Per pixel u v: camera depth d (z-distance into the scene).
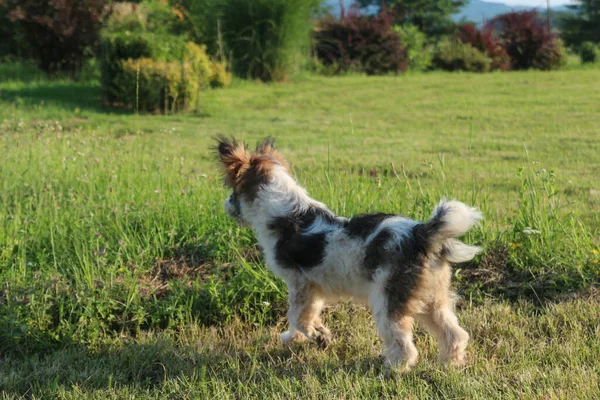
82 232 3.16
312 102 7.67
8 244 3.09
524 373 2.59
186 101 6.84
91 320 2.82
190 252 3.14
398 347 2.58
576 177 4.05
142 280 3.00
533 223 3.15
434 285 2.58
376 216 2.64
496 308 2.89
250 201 2.75
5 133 4.80
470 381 2.57
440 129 6.00
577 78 9.70
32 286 2.87
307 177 3.78
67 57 8.39
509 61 12.26
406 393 2.54
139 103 6.71
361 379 2.60
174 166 3.85
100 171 3.66
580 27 20.17
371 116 6.79
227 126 6.11
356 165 4.32
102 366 2.71
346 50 10.85
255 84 8.88
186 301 2.90
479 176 4.05
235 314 2.91
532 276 3.01
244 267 3.00
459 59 11.59
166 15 9.50
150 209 3.32
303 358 2.74
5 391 2.60
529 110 6.91
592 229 3.31
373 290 2.59
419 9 20.03
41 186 3.43
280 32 9.13
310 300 2.71
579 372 2.58
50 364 2.70
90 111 6.55
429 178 4.03
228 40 9.20
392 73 10.69
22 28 8.23
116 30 8.28
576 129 5.77
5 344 2.77
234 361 2.71
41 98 7.03
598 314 2.82
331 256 2.62
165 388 2.61
